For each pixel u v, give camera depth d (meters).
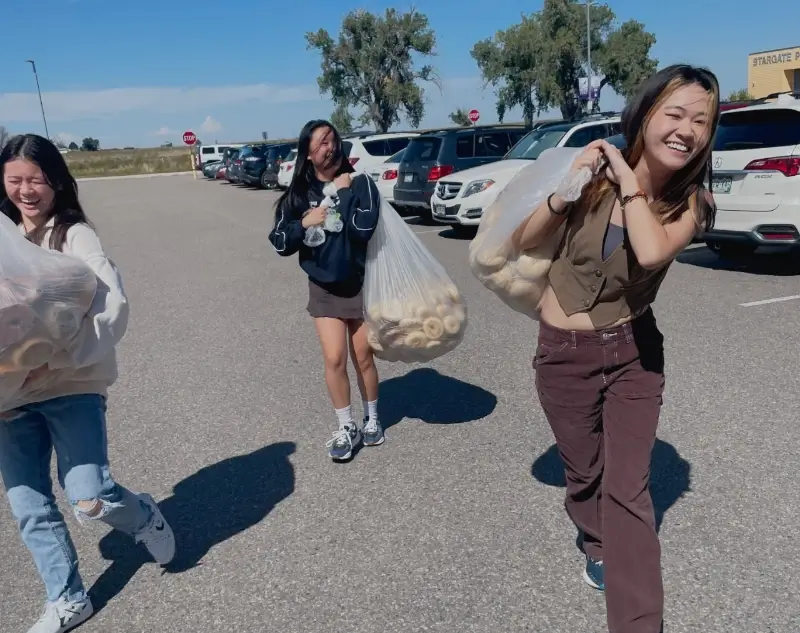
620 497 2.51
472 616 2.87
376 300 3.98
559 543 3.31
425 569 3.18
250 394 5.48
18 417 2.76
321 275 3.90
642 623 2.43
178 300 9.10
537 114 51.00
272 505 3.83
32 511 2.84
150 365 6.38
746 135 7.89
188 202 26.22
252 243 14.19
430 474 4.03
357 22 56.62
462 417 4.76
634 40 47.88
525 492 3.77
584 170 2.37
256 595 3.10
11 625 3.03
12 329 2.38
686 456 4.02
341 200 3.78
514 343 6.23
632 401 2.59
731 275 8.27
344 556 3.33
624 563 2.46
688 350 5.72
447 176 12.86
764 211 7.64
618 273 2.45
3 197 2.80
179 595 3.14
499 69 49.69
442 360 5.89
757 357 5.46
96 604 3.12
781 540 3.21
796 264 8.63
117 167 62.88
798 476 3.73
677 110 2.22
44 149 2.69
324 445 4.50
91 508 2.79
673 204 2.37
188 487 4.10
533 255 2.67
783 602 2.82
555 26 48.69
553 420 2.77
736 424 4.36
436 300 4.01
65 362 2.58
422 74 58.25
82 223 2.76
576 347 2.61
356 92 59.19
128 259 13.08
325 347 4.08
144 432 4.91
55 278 2.44
